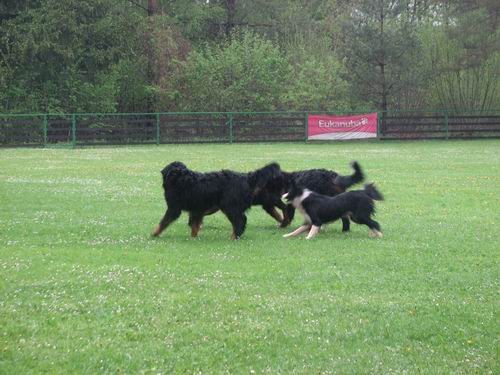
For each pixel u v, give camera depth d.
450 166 22.25
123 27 40.22
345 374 4.87
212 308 6.33
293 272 7.83
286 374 4.85
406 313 6.27
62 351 5.18
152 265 8.07
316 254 8.90
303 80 44.03
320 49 47.88
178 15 49.16
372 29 40.91
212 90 41.53
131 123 35.53
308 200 10.29
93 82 41.06
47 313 6.09
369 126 38.12
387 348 5.39
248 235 10.48
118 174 19.45
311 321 5.98
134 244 9.51
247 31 46.47
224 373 4.84
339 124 37.53
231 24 53.22
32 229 10.51
